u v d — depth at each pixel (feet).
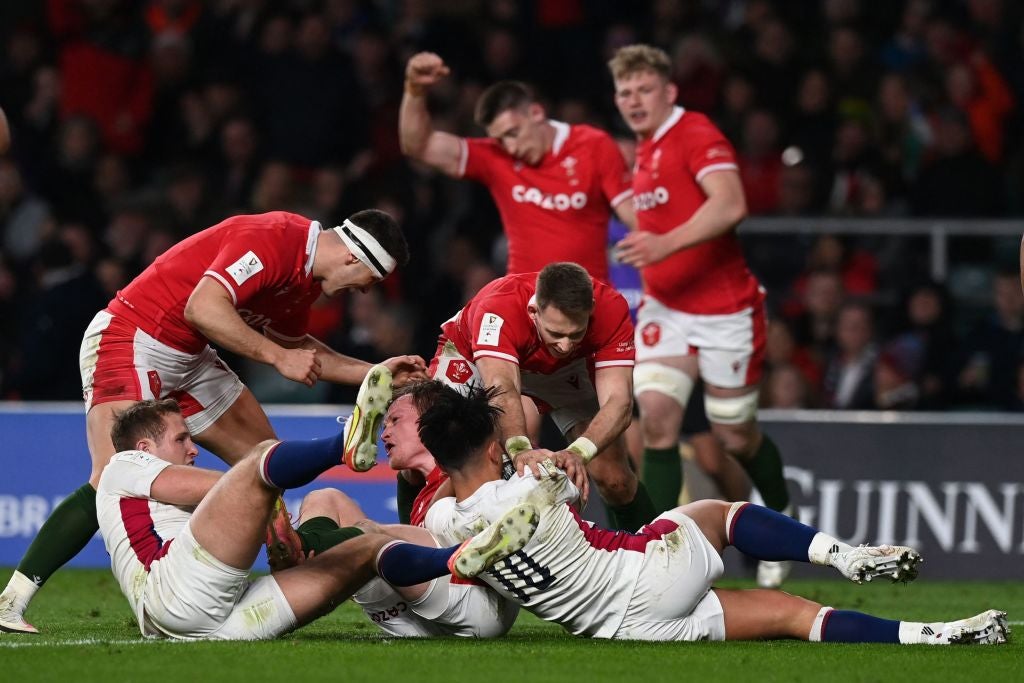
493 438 60.03
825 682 50.49
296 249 67.87
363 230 67.87
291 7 155.02
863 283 126.82
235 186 141.38
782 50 146.82
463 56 148.87
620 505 79.30
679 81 145.69
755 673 52.11
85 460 108.37
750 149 137.39
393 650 56.65
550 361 69.15
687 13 151.64
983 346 122.21
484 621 61.36
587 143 89.04
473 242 131.23
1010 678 51.70
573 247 89.10
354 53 153.38
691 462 105.91
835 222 126.82
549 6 154.40
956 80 144.46
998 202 136.05
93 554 108.37
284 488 56.18
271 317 70.54
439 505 60.54
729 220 86.22
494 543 54.03
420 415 63.31
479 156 90.22
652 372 91.20
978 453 106.63
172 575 57.82
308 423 106.83
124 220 128.77
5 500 107.96
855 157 136.98
